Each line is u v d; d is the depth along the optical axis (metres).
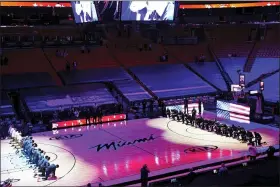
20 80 44.16
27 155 26.16
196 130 33.50
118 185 21.11
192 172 20.98
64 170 23.73
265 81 47.75
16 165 24.61
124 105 42.75
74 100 41.16
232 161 24.50
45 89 43.00
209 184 20.42
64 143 30.05
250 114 37.91
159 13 45.75
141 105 42.62
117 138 31.17
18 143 29.62
